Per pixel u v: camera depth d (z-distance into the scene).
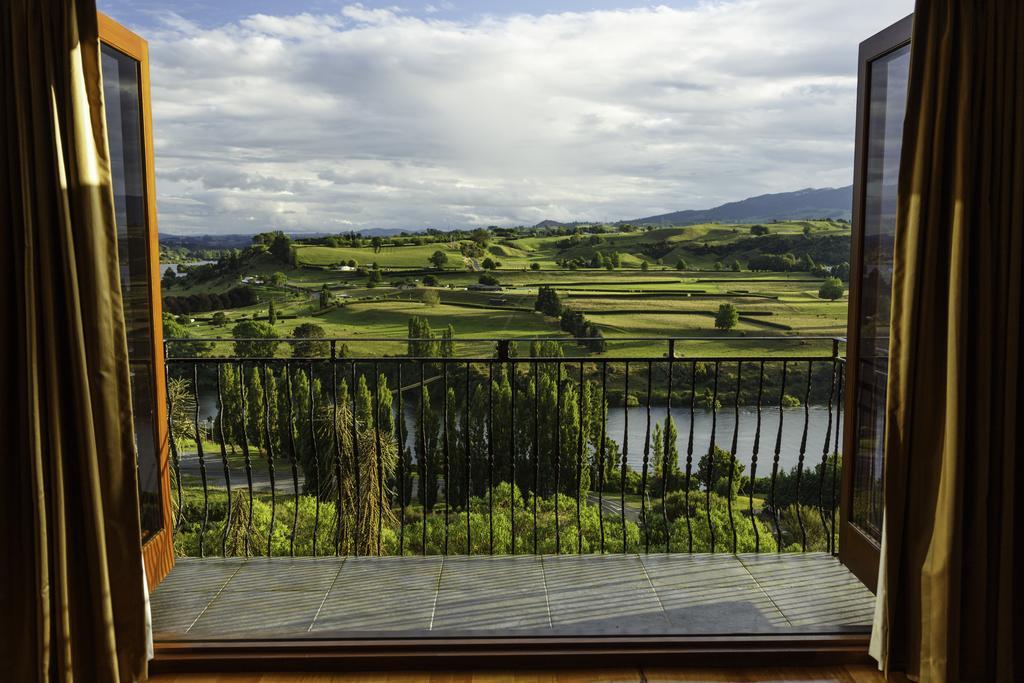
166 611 2.84
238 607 2.88
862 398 3.10
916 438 2.38
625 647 2.60
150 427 3.04
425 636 2.64
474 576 3.14
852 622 2.77
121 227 2.78
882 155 2.91
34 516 2.16
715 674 2.53
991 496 2.31
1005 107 2.19
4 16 2.10
